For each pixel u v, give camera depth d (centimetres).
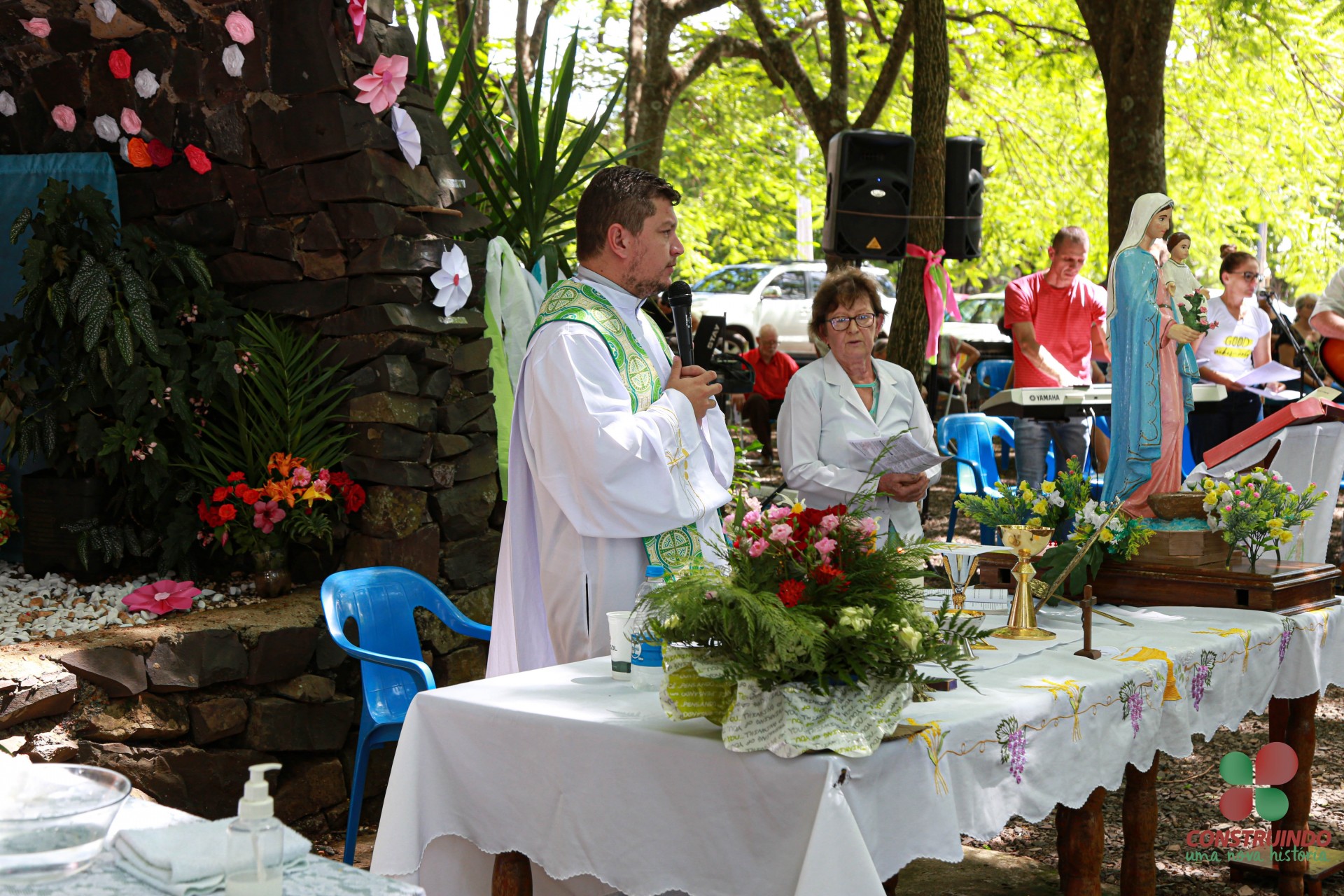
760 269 1822
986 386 1161
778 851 207
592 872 229
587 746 229
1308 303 909
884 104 1091
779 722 207
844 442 393
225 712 406
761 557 215
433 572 479
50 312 451
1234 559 360
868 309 399
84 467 454
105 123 490
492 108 630
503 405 512
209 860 154
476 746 246
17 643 388
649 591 232
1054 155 1666
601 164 602
